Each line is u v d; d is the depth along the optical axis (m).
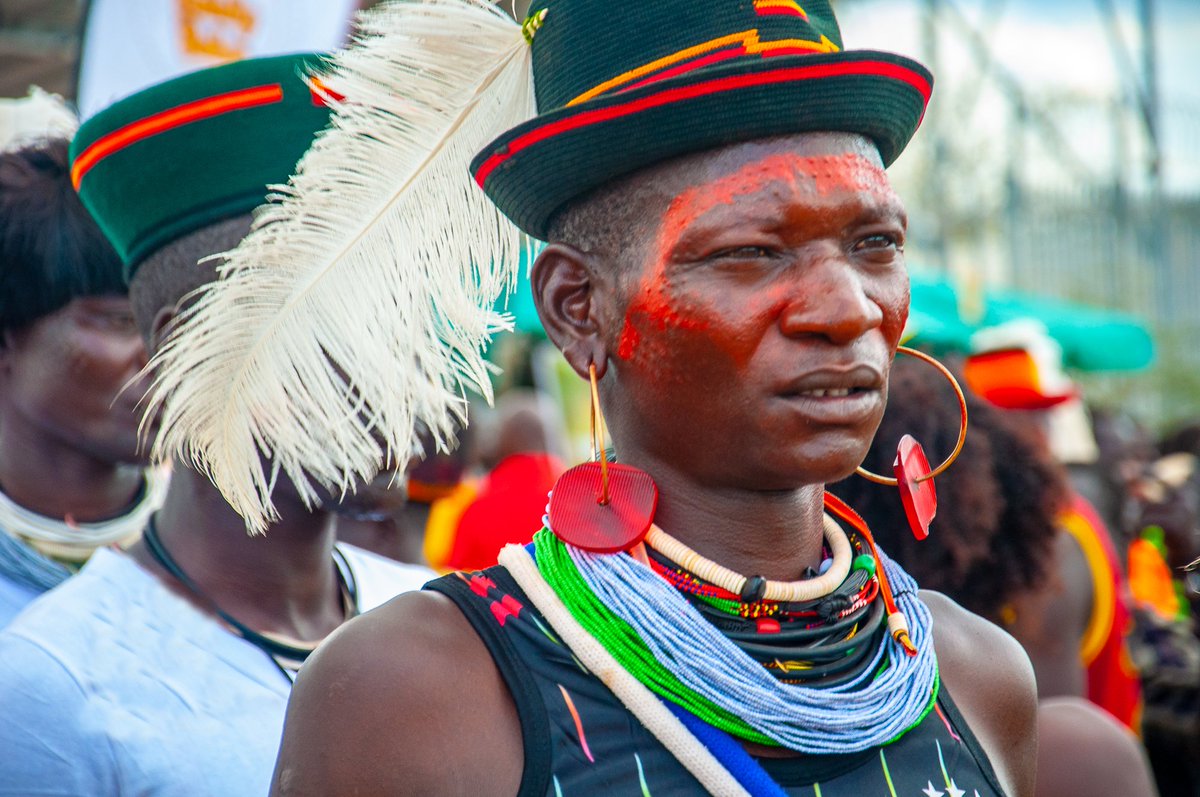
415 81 4.86
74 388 6.82
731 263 3.85
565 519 4.16
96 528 7.16
